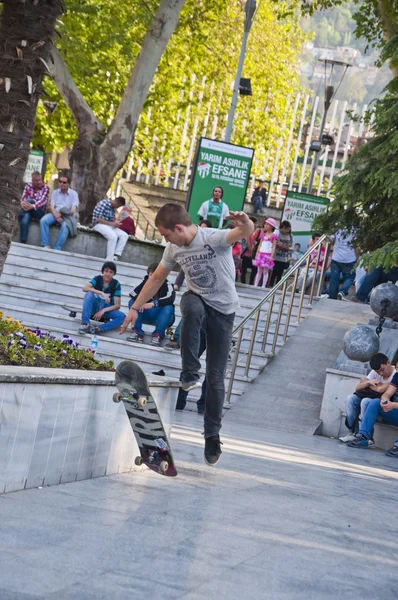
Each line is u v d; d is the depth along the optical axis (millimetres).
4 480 5914
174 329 19844
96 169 28281
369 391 14922
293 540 5789
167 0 27797
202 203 23875
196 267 7219
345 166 17453
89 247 24141
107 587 4062
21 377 5875
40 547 4625
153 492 6844
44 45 8680
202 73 40969
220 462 9344
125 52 31281
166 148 39656
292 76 44812
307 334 19875
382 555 5836
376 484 10102
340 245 22844
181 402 16484
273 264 23359
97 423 7023
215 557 4953
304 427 15953
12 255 22672
